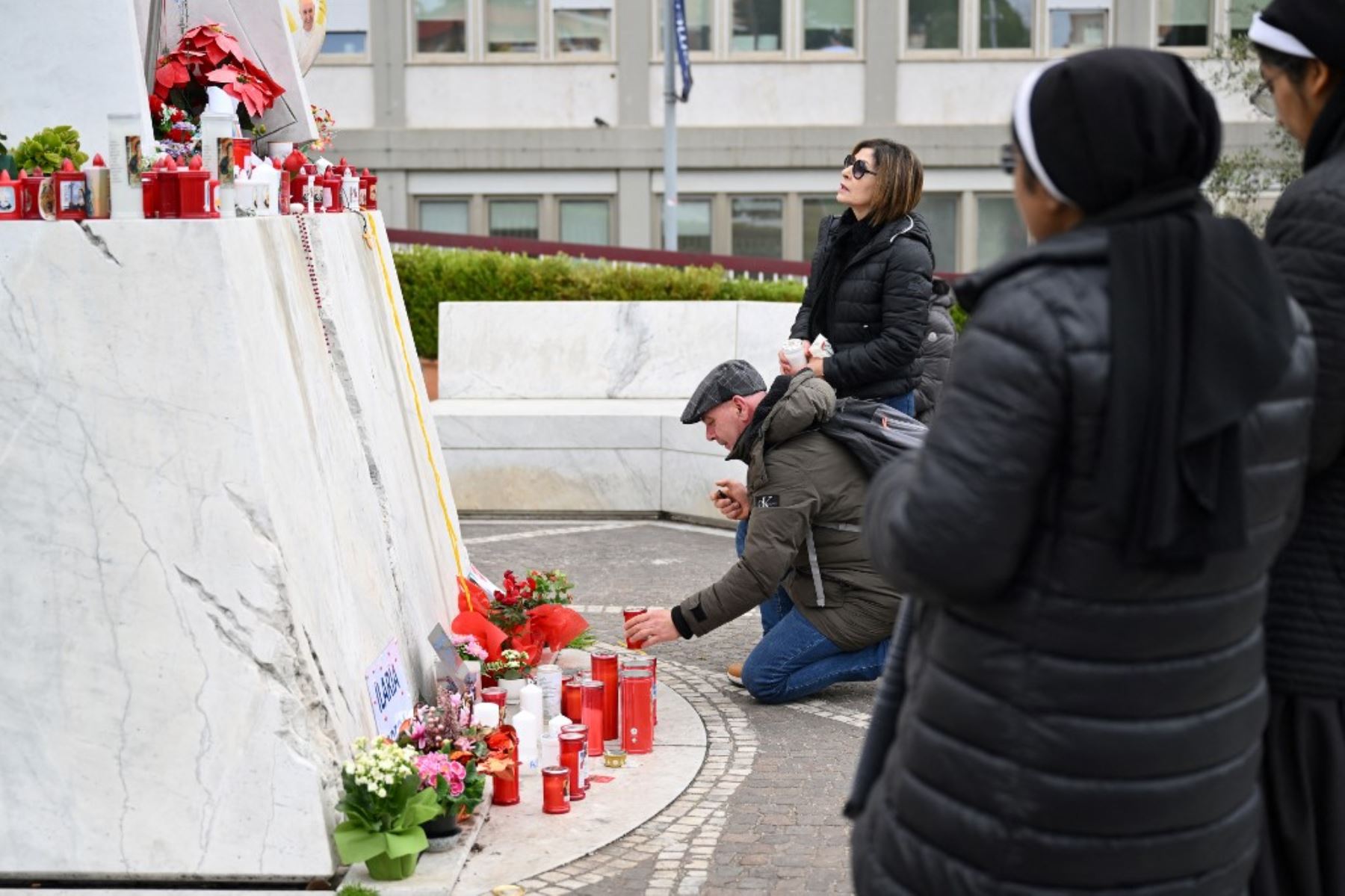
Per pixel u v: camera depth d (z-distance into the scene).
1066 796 1.97
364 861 3.64
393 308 6.00
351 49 22.84
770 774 4.74
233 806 3.60
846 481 5.32
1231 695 2.05
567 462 9.62
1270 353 1.97
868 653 5.52
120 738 3.63
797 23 22.44
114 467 3.61
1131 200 2.00
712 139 22.70
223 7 5.20
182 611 3.61
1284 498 2.08
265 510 3.59
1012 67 22.28
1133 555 1.92
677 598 7.35
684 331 10.97
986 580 1.95
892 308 6.04
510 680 5.30
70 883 3.66
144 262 3.58
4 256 3.60
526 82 22.78
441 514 5.95
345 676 3.95
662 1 22.50
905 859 2.10
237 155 4.00
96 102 4.16
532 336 11.09
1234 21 20.58
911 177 6.11
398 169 23.00
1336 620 2.53
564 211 23.14
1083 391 1.92
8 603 3.65
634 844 4.11
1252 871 2.46
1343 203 2.41
